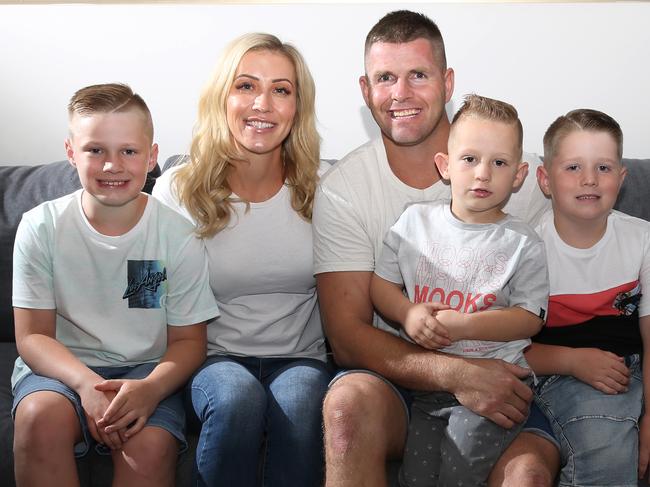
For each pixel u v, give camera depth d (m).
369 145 1.99
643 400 1.83
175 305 1.87
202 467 1.67
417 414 1.79
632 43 2.44
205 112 1.93
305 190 1.96
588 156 1.82
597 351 1.81
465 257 1.76
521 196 1.96
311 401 1.75
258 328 1.93
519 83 2.48
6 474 1.76
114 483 1.68
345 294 1.89
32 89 2.55
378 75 1.89
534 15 2.44
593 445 1.73
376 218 1.92
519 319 1.73
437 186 1.93
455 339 1.71
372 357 1.79
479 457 1.65
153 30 2.51
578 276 1.90
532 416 1.74
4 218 2.20
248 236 1.93
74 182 2.21
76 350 1.87
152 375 1.75
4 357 2.09
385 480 1.64
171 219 1.88
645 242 1.89
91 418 1.69
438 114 1.88
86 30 2.52
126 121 1.76
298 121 1.97
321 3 2.48
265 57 1.90
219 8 2.49
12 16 2.52
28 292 1.82
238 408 1.68
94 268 1.83
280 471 1.71
